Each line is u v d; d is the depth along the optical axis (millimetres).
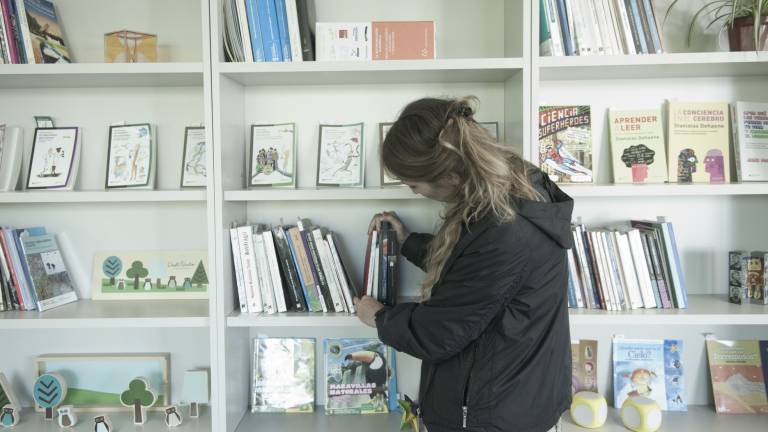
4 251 1709
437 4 1859
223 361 1633
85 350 1942
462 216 1243
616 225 1885
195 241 1919
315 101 1880
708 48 1833
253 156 1829
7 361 1938
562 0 1611
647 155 1791
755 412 1833
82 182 1887
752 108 1754
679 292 1672
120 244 1923
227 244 1660
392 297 1687
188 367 1942
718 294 1881
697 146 1783
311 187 1888
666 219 1813
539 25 1624
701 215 1880
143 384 1816
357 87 1872
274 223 1914
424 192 1314
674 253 1672
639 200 1885
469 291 1212
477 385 1252
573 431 1710
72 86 1863
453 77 1763
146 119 1882
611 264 1671
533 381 1249
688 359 1917
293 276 1701
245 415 1869
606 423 1761
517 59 1570
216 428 1648
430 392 1344
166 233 1918
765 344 1875
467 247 1224
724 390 1852
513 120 1712
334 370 1897
